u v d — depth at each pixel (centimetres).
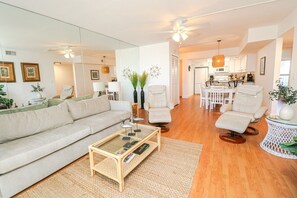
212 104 536
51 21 299
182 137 294
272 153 225
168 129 333
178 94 636
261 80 516
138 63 573
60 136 202
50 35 311
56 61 322
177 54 604
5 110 207
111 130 289
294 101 224
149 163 208
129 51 527
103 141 202
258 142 264
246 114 292
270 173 183
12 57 255
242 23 356
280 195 150
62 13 269
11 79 253
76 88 363
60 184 173
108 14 277
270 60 428
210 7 262
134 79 535
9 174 153
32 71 283
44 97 299
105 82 438
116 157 158
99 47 418
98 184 172
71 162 216
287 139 223
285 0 247
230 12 287
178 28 319
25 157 161
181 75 821
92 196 155
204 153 233
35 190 165
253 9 279
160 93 397
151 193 157
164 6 252
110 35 417
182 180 175
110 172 171
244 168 194
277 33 380
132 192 158
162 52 522
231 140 266
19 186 160
